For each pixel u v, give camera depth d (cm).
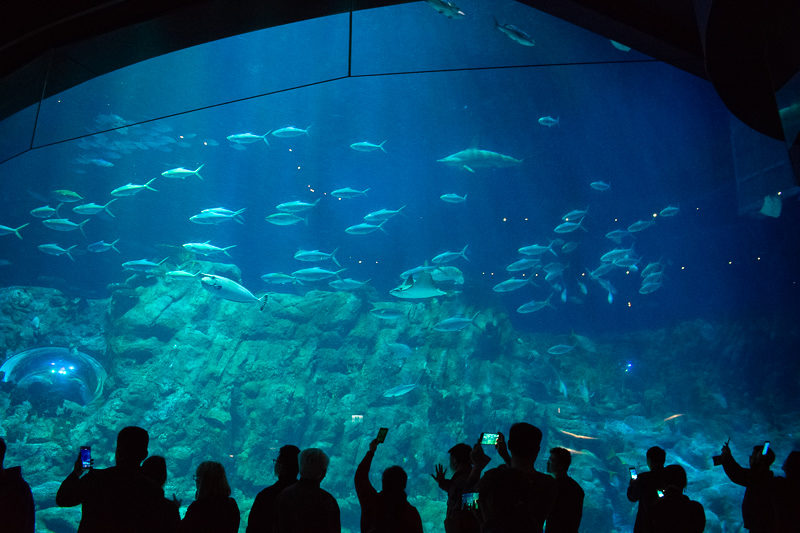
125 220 2664
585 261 2938
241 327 1944
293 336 1961
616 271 2877
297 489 289
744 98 383
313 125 2881
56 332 2109
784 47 276
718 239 2650
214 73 1238
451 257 1784
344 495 1694
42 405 1741
